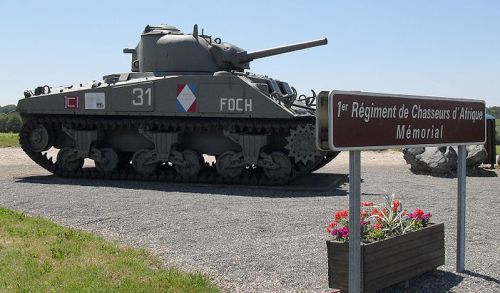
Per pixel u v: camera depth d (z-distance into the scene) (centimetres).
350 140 629
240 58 2177
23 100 2080
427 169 2258
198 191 1745
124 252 920
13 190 1709
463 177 840
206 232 1109
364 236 755
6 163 2703
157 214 1302
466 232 1122
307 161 1822
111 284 729
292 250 963
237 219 1245
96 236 1052
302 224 1191
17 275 770
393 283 740
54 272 787
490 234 1103
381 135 675
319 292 741
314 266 864
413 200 1552
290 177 1864
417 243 777
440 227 820
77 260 855
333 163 2866
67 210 1348
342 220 787
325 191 1772
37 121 2120
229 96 1859
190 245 1002
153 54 2145
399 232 775
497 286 770
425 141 752
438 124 777
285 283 780
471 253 953
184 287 728
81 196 1584
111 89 1984
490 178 2138
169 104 1922
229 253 944
